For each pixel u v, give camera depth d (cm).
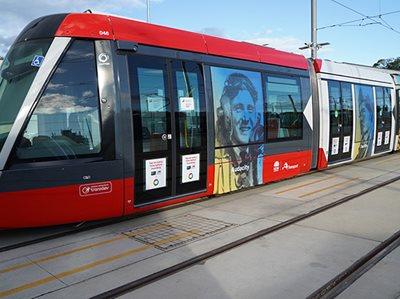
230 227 565
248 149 771
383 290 368
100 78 542
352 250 470
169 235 532
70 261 446
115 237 527
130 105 567
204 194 686
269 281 389
